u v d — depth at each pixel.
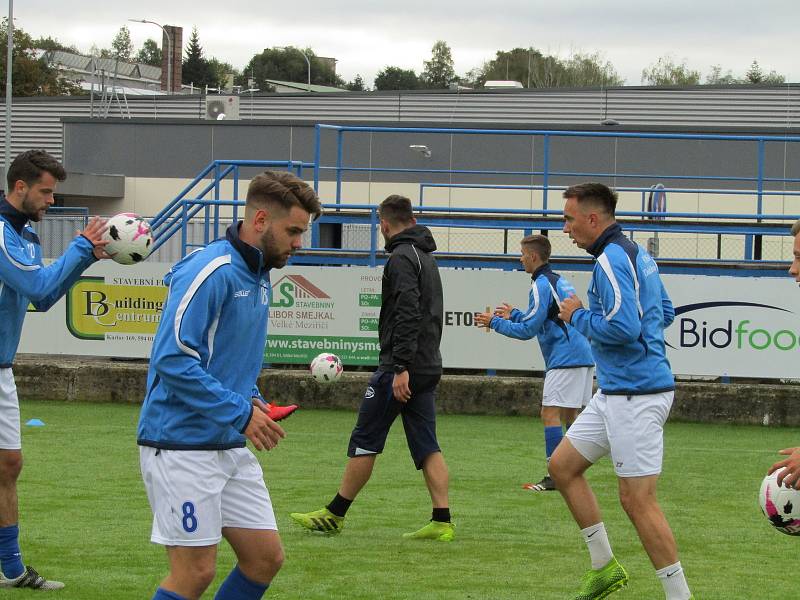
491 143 39.19
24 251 6.85
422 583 7.54
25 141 53.91
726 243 31.62
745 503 10.88
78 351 19.12
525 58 124.69
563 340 11.55
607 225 6.91
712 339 17.62
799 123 43.25
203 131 45.09
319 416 17.19
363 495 10.95
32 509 9.88
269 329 18.44
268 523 5.28
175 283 4.96
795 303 17.47
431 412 9.11
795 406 17.06
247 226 5.12
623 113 45.34
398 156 40.47
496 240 32.84
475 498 10.89
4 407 7.11
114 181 45.50
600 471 12.66
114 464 12.34
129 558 8.09
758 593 7.46
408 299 8.88
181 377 4.85
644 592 7.43
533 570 7.97
